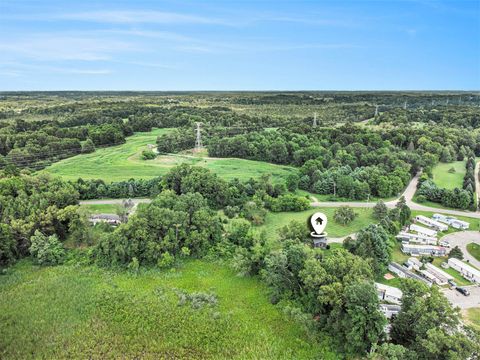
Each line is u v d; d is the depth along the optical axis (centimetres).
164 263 7981
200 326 6178
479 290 7194
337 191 13175
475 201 12375
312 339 5806
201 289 7331
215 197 11750
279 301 6794
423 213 11581
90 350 5594
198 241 8612
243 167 16375
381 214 10694
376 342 5366
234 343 5794
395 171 13912
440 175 15238
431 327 5116
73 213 9238
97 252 8344
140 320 6294
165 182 12275
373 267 7419
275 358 5469
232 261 8250
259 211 10781
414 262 8081
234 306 6781
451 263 8106
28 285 7325
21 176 11750
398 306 6506
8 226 8412
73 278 7606
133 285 7419
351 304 5509
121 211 10050
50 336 5891
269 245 8331
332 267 6316
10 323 6172
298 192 13612
